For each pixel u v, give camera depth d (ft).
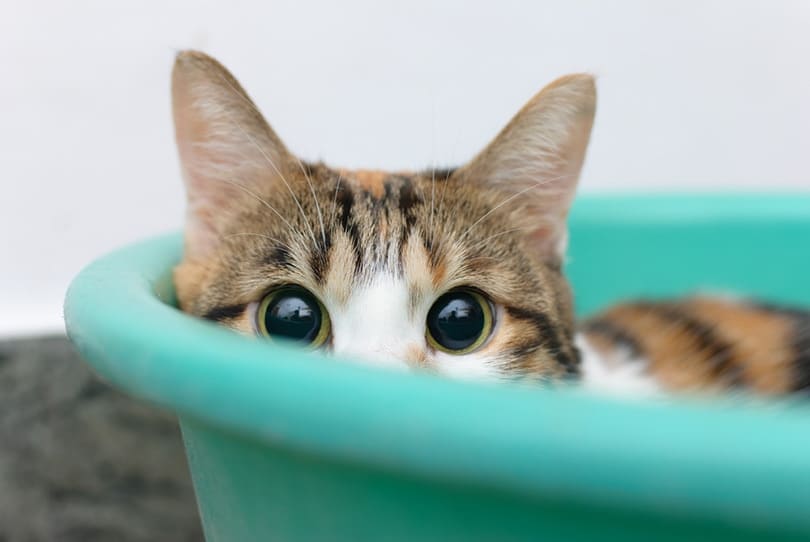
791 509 0.63
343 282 1.17
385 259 1.18
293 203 1.21
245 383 0.84
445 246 1.20
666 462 0.65
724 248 1.54
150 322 0.93
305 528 0.93
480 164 1.25
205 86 1.20
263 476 0.93
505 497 0.77
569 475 0.68
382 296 1.17
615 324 1.40
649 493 0.66
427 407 0.73
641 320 1.41
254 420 0.84
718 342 1.36
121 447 1.70
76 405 1.72
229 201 1.23
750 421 0.66
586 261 1.52
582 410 0.69
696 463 0.64
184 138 1.21
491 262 1.22
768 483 0.63
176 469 1.68
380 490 0.88
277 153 1.23
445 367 1.17
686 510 0.66
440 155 1.76
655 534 0.73
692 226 1.54
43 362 1.74
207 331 0.91
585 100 1.24
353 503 0.89
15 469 1.67
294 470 0.91
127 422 1.71
